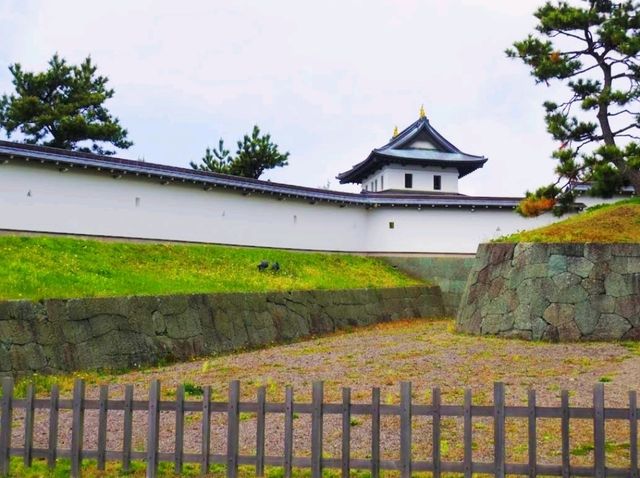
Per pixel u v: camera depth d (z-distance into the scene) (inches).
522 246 743.1
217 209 1160.2
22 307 570.6
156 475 307.6
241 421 411.2
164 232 1071.0
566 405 279.7
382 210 1405.0
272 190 1222.9
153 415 309.1
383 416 409.7
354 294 1075.9
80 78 1508.4
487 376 507.2
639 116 938.1
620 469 274.5
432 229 1381.6
